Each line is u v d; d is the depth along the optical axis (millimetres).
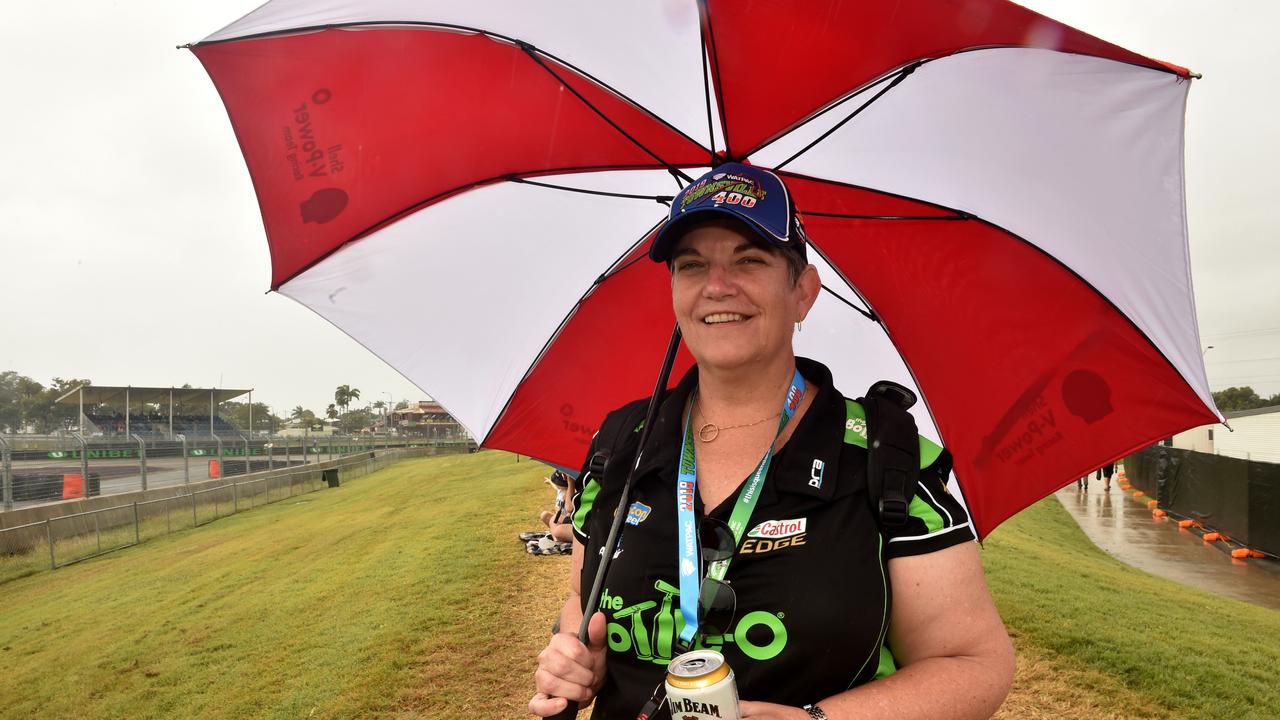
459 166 2113
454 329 2281
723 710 939
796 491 1127
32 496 23688
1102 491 28562
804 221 2020
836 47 1553
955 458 2018
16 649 11453
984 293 1854
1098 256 1627
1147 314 1606
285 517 25516
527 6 1724
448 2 1770
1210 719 4473
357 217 2111
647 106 1880
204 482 30250
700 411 1368
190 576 15602
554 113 1982
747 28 1567
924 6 1390
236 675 7941
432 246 2225
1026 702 4805
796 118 1771
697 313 1311
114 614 12898
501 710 5918
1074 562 10609
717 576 1125
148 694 7938
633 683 1215
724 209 1236
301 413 159125
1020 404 1868
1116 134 1488
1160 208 1506
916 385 2088
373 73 1917
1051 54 1411
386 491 29344
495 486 20734
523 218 2219
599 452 1473
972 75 1520
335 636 8453
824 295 2156
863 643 1066
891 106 1651
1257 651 5938
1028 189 1646
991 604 1137
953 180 1721
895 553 1099
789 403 1265
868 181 1832
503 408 2352
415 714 5996
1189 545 16266
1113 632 6039
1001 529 12859
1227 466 16844
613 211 2184
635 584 1233
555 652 1219
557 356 2346
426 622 8078
